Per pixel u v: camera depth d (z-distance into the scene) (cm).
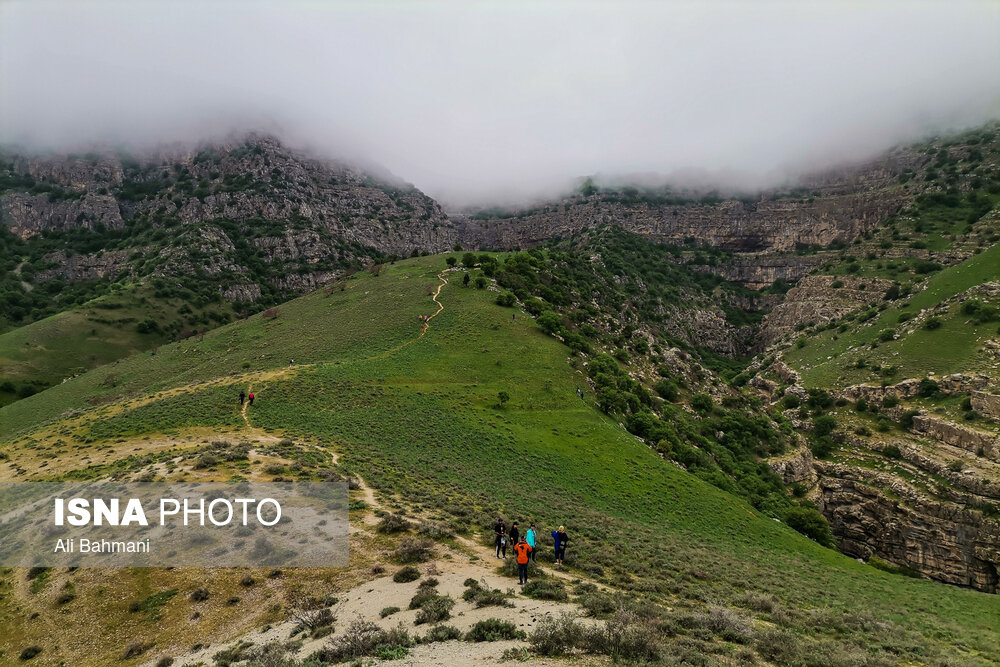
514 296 12162
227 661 1648
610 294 18425
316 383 6694
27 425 9144
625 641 1429
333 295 14875
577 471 5553
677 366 12312
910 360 11525
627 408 8562
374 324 10688
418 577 2138
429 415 6172
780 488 8781
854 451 10469
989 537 7675
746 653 1517
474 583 2055
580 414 7325
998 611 3825
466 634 1565
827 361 14162
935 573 8125
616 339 12525
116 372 11638
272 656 1496
